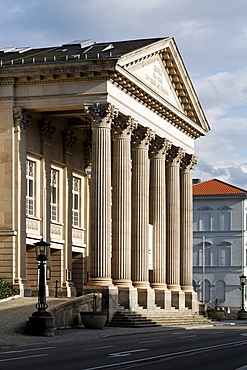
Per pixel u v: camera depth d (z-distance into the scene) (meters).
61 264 54.09
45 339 33.47
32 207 50.88
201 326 51.97
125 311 47.97
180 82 60.22
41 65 47.00
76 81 47.38
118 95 49.06
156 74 56.22
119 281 49.62
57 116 52.38
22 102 48.06
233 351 28.08
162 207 57.50
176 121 60.09
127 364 21.83
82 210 58.22
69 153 55.62
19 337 33.59
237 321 66.69
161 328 47.22
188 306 62.00
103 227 46.91
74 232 57.00
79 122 54.91
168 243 60.09
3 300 43.69
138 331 42.34
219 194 108.81
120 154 50.34
